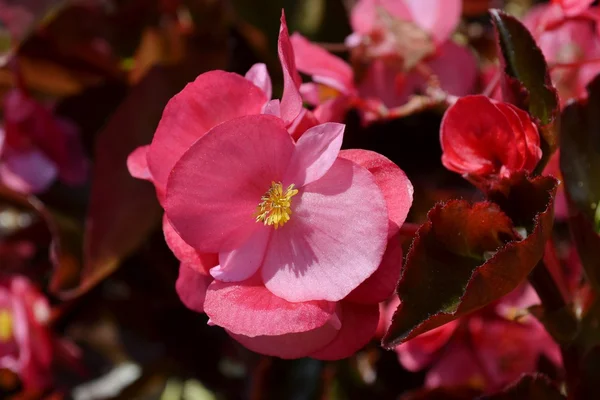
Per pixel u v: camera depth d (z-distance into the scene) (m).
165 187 0.23
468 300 0.22
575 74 0.29
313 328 0.22
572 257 0.28
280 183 0.22
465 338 0.28
